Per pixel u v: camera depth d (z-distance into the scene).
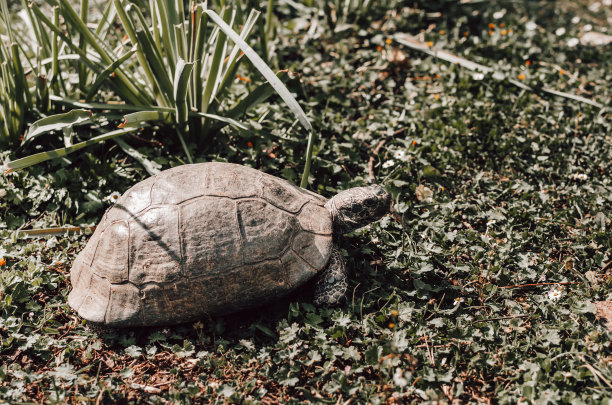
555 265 0.68
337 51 0.93
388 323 0.63
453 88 0.87
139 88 0.75
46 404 0.57
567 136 0.83
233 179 0.62
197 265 0.59
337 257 0.64
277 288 0.60
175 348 0.60
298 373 0.59
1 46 0.71
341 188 0.75
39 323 0.62
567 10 1.15
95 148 0.76
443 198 0.75
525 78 0.89
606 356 0.61
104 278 0.60
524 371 0.59
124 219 0.60
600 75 0.92
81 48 0.75
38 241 0.69
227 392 0.58
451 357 0.61
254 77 0.86
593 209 0.74
